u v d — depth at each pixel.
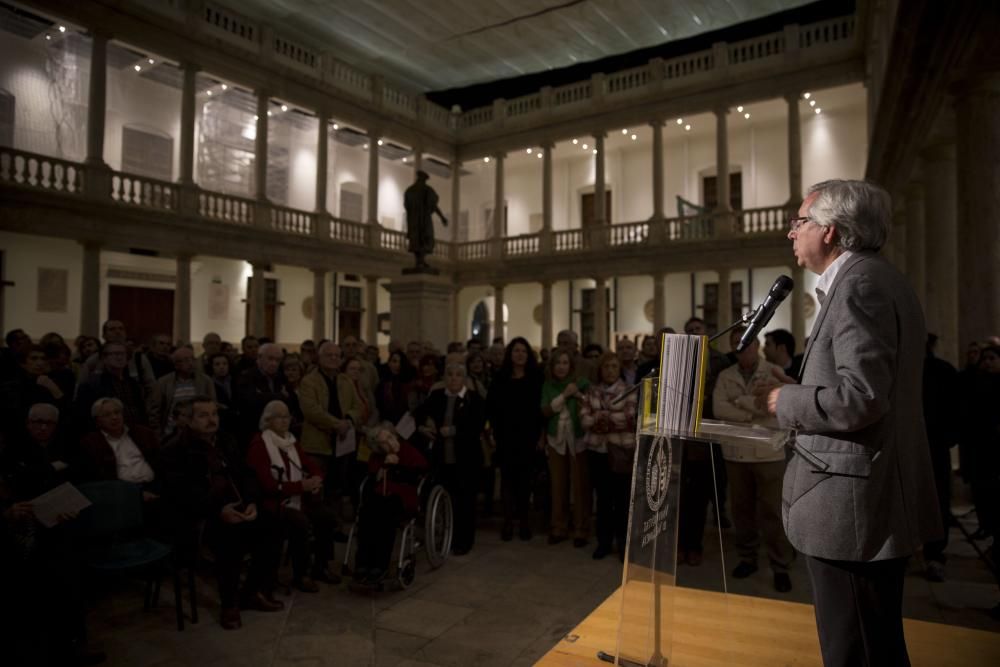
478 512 7.48
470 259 22.50
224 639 3.97
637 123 19.19
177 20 14.84
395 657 3.73
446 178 27.16
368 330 20.39
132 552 4.09
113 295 16.70
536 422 6.22
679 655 2.28
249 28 16.59
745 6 15.85
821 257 1.86
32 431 3.97
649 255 18.97
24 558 3.45
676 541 2.04
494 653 3.77
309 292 21.53
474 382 6.97
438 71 20.41
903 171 10.41
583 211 24.09
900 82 7.11
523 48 18.64
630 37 17.70
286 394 6.63
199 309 18.58
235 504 4.28
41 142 15.38
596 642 2.38
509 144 21.69
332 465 6.71
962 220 6.91
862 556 1.61
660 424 1.99
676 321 21.28
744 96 17.41
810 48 16.47
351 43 18.50
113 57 16.39
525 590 4.81
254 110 19.95
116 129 16.92
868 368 1.55
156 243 14.62
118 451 4.61
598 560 5.54
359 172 23.70
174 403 5.93
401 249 21.02
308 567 5.06
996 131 6.73
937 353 8.88
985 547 5.63
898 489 1.63
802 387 1.66
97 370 5.58
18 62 15.09
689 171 21.72
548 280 20.95
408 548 4.97
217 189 18.92
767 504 4.64
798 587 4.69
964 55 6.38
